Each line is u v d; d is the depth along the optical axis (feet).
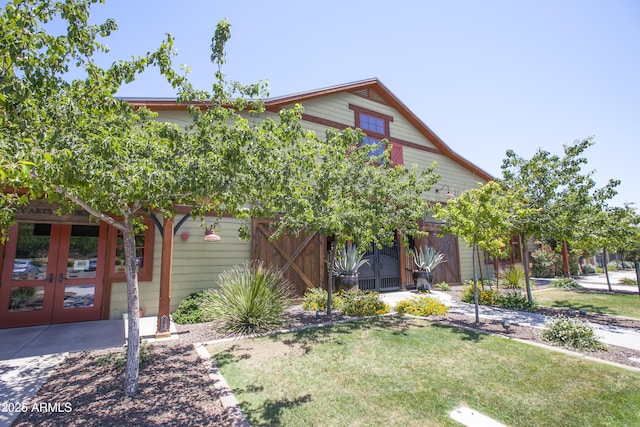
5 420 9.09
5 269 19.90
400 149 39.06
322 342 16.53
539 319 22.35
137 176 8.06
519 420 9.20
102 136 8.80
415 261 37.27
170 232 18.60
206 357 14.46
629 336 18.26
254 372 12.69
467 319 22.20
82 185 8.02
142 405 10.02
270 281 22.03
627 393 10.83
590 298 31.94
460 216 20.44
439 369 12.93
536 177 26.05
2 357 14.48
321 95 33.30
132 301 11.14
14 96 7.36
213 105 11.87
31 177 7.24
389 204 23.17
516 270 39.55
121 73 10.73
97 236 22.44
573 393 10.85
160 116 24.34
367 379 11.99
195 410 9.73
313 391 11.02
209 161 9.75
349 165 21.63
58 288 21.11
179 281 24.00
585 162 24.49
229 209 12.14
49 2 9.01
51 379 12.03
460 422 9.09
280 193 11.27
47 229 21.20
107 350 15.43
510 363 13.56
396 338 17.15
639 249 39.04
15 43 7.65
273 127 11.66
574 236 24.50
